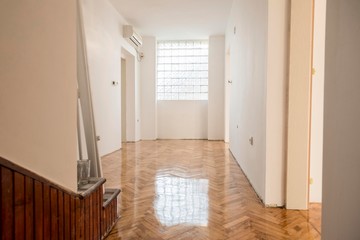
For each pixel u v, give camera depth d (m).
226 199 2.79
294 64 2.40
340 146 1.26
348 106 1.19
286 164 2.48
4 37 0.93
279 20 2.46
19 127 1.01
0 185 0.86
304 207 2.46
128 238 1.92
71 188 1.43
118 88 6.24
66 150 1.39
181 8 5.96
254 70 3.16
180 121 8.77
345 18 1.21
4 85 0.93
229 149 6.32
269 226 2.12
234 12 5.29
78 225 1.49
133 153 5.78
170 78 8.75
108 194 2.17
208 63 8.30
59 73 1.33
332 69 1.34
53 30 1.27
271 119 2.51
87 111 2.16
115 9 5.98
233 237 1.93
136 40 7.18
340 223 1.26
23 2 1.03
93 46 4.77
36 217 1.06
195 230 2.05
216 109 8.33
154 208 2.53
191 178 3.65
